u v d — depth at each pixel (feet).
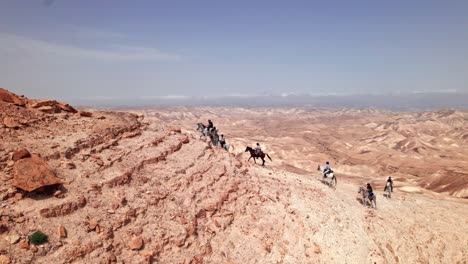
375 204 96.84
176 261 51.98
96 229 47.52
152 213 56.08
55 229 44.52
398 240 86.89
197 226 60.18
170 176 65.05
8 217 42.34
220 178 72.90
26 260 39.55
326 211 82.74
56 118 66.59
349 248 75.10
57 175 51.37
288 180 92.63
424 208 107.96
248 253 61.93
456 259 89.86
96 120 71.51
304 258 67.15
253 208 71.67
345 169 361.71
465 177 278.26
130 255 48.21
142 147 68.39
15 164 47.03
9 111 61.21
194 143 79.56
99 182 54.90
